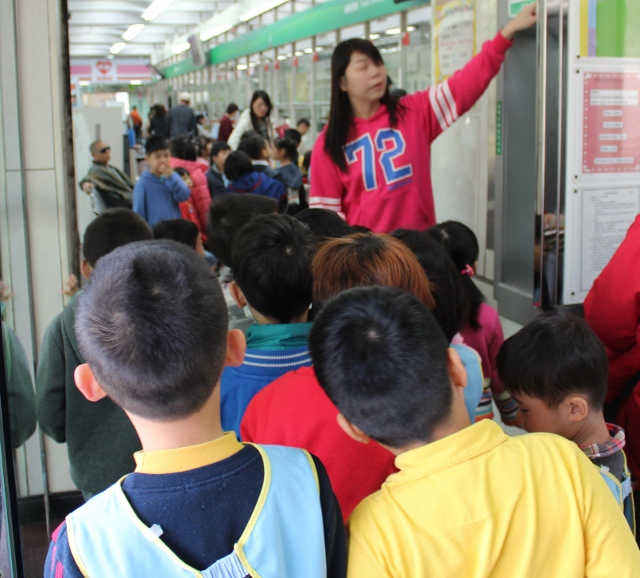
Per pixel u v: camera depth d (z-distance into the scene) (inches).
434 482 38.2
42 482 101.3
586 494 39.4
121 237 80.7
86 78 1298.0
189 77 823.1
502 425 121.7
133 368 33.4
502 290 169.2
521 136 161.5
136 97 1381.6
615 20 92.0
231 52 577.6
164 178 186.7
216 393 36.1
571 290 98.0
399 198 109.5
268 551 33.9
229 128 415.5
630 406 77.3
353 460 49.3
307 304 59.8
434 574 37.0
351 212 114.1
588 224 96.8
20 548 59.3
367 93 104.8
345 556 37.7
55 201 100.6
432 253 64.9
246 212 90.4
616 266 76.9
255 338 57.5
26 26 95.6
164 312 33.7
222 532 33.5
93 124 281.0
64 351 75.4
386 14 273.1
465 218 190.5
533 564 37.5
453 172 194.7
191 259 36.3
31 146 98.4
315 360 41.1
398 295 41.0
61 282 102.0
